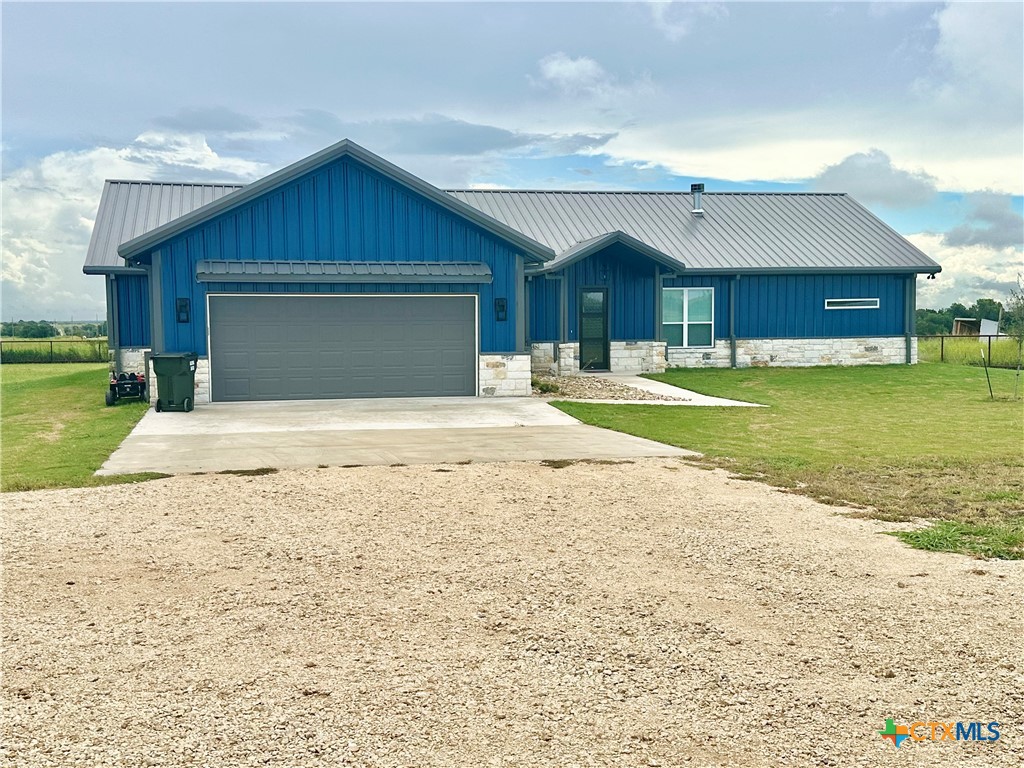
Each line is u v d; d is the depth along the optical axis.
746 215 27.91
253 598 5.72
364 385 18.03
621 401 18.08
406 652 4.82
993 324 34.94
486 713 4.10
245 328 17.42
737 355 25.31
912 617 5.38
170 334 17.03
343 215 17.55
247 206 17.16
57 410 17.17
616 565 6.45
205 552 6.79
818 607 5.56
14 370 31.14
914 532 7.38
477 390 18.48
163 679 4.47
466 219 18.06
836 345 25.92
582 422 14.77
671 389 20.25
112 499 8.66
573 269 23.25
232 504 8.46
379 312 18.00
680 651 4.84
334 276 17.02
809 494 9.04
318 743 3.82
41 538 7.17
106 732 3.92
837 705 4.21
